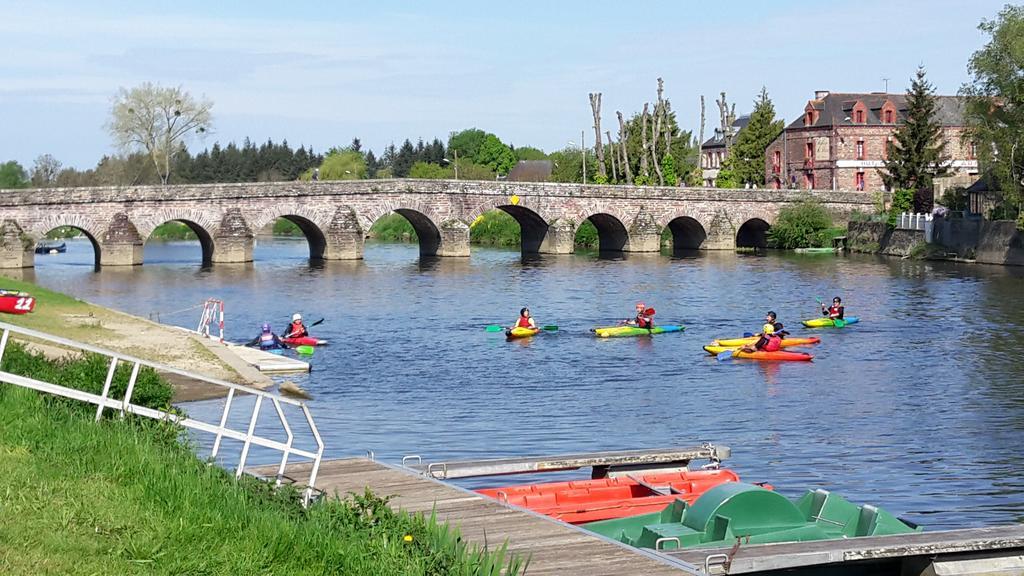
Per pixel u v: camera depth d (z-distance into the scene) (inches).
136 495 652.7
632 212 4616.1
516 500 895.7
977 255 3786.9
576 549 676.7
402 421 1402.6
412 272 3646.7
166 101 5487.2
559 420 1422.2
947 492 1087.6
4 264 3641.7
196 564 567.8
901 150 4729.3
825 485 1113.4
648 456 1049.5
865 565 753.6
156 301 2741.1
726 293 2950.3
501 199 4402.1
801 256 4311.0
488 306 2694.4
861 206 4894.2
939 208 4242.1
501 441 1298.0
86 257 4475.9
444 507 777.6
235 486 677.3
